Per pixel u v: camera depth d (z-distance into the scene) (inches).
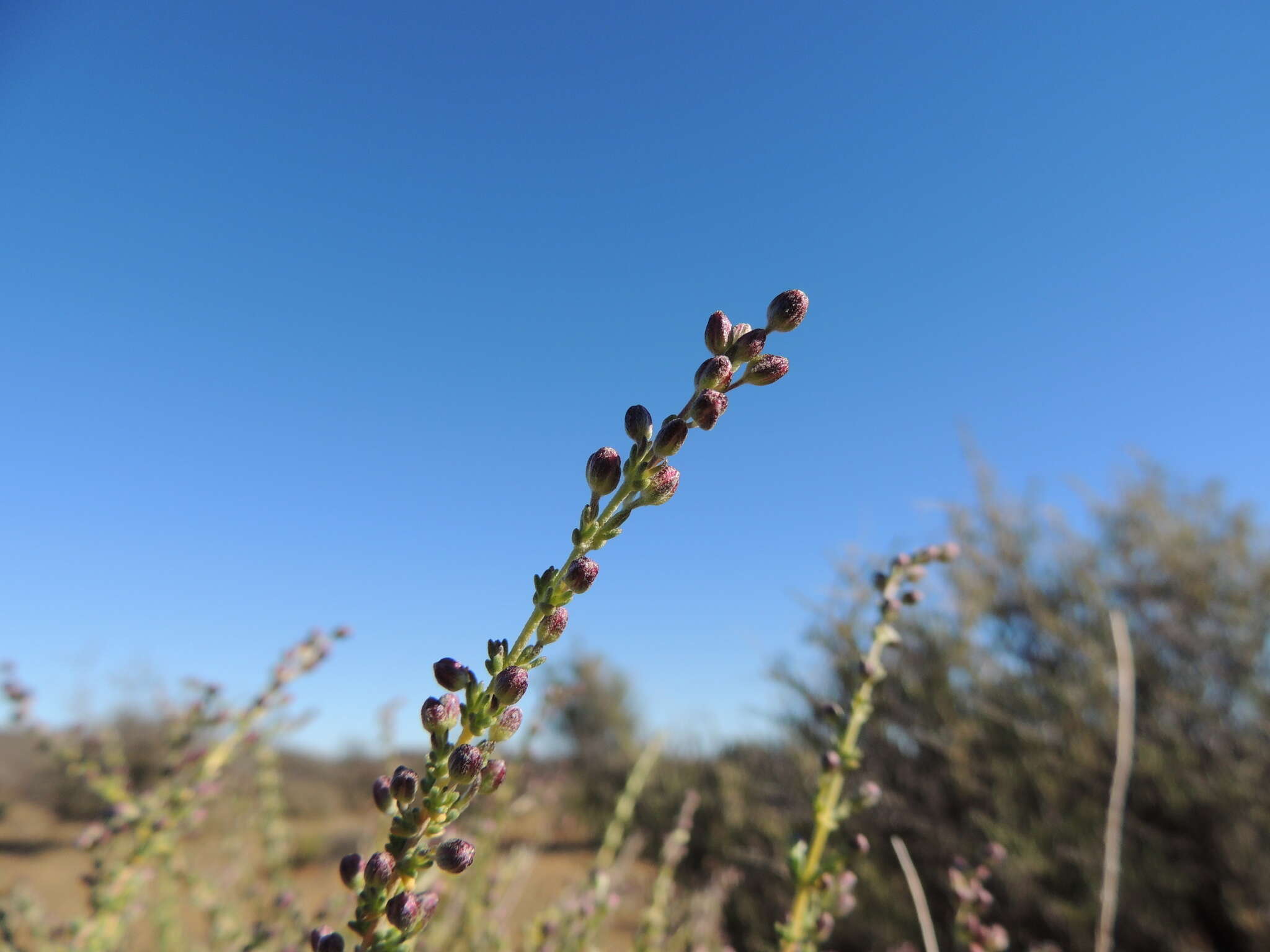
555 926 107.5
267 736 112.5
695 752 379.9
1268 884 162.2
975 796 217.8
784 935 77.3
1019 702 221.5
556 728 596.1
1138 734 199.3
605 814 421.7
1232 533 219.0
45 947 102.3
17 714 105.2
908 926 209.6
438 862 37.4
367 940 37.4
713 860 292.2
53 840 380.2
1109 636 213.0
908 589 92.2
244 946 103.8
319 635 113.8
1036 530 252.5
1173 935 170.9
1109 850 86.8
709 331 45.1
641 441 41.8
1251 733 190.5
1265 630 200.1
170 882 134.5
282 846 162.9
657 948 130.4
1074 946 183.6
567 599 39.8
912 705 240.7
